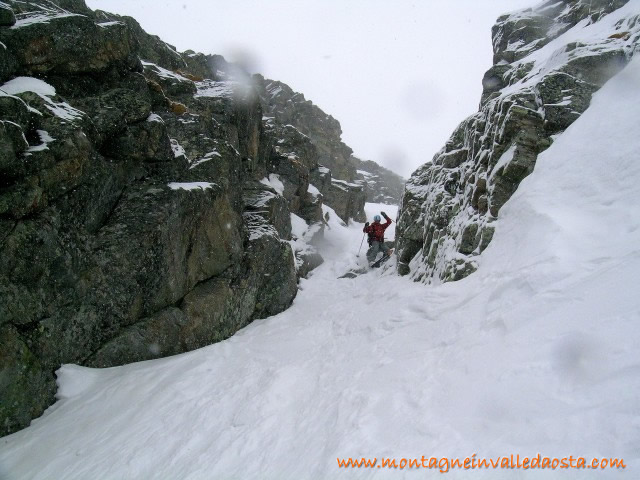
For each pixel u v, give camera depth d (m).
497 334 3.79
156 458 3.83
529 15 13.02
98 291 5.50
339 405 3.88
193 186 6.89
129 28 7.07
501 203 6.15
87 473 3.74
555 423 2.38
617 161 4.62
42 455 4.08
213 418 4.37
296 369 5.34
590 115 5.63
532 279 4.08
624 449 2.00
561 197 4.96
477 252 6.11
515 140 6.27
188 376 5.41
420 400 3.37
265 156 13.57
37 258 4.68
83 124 5.51
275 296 8.80
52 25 5.85
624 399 2.27
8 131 4.48
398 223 12.00
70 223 5.21
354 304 8.51
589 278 3.57
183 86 9.87
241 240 8.16
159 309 6.26
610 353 2.65
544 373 2.86
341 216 19.41
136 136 6.41
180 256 6.54
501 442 2.44
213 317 6.95
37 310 4.71
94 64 6.42
